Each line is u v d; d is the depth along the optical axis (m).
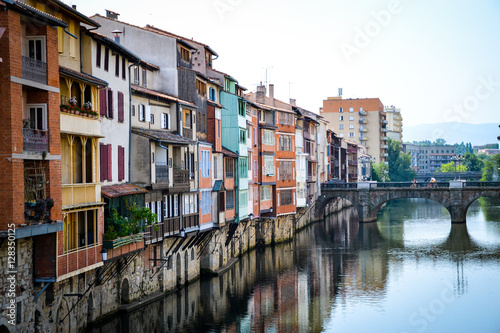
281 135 87.19
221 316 46.59
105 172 39.38
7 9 27.83
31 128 30.22
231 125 65.00
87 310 37.56
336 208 146.88
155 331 42.25
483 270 66.69
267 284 59.00
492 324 45.91
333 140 143.75
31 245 30.55
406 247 84.12
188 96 55.34
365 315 48.50
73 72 33.94
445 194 107.50
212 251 59.97
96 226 35.88
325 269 67.44
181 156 50.38
